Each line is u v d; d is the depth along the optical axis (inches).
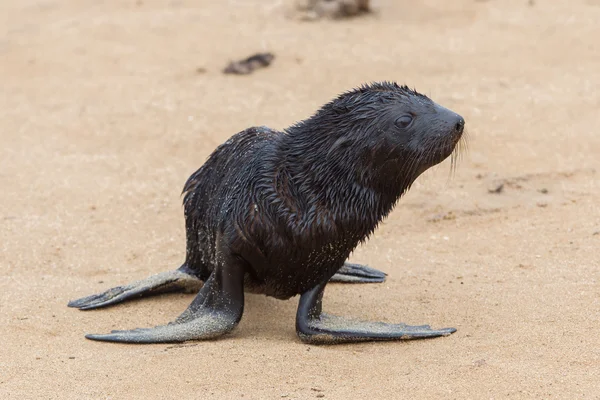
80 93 2004.2
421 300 1147.9
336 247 1010.1
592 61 2058.3
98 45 2272.4
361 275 1227.9
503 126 1737.2
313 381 918.4
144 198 1536.7
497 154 1636.3
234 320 1043.3
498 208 1450.5
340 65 2068.2
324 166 994.7
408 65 2060.8
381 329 1028.5
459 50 2153.1
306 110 1838.1
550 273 1199.6
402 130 978.7
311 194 995.3
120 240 1386.6
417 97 1005.2
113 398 897.5
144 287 1173.7
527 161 1609.3
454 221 1421.0
